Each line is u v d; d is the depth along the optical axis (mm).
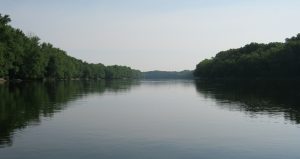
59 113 45938
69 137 30641
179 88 127312
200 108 54188
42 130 33688
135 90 110688
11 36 141125
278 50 192875
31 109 49344
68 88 111875
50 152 25562
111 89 114000
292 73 181750
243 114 46531
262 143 29094
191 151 26281
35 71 161125
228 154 25594
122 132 33250
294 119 41750
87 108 52781
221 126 37156
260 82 159000
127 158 24203
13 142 28531
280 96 74562
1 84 125938
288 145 28469
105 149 26547
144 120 41250
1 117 41188
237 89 106312
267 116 44438
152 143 28719
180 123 39094
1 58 125812
